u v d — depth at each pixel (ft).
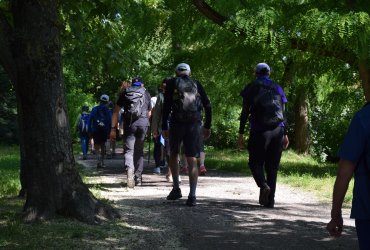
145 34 47.47
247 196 33.01
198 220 24.14
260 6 41.78
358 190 10.60
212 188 37.01
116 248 18.67
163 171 48.93
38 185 22.20
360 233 10.59
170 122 28.45
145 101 36.50
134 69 39.06
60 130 22.40
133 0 39.37
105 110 52.16
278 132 27.66
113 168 52.11
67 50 40.91
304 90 65.05
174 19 48.03
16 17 22.45
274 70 59.88
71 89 107.86
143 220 23.47
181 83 28.22
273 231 22.34
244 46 46.70
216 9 46.96
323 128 77.66
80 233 19.83
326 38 38.78
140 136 36.50
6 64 22.57
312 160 71.20
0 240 18.62
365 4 41.68
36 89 22.08
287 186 39.04
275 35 40.78
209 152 79.36
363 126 10.50
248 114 28.09
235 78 58.80
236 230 22.33
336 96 58.59
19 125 27.96
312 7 42.68
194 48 55.62
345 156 10.54
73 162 22.80
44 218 21.85
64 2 31.22
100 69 41.57
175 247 19.30
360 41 37.91
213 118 74.79
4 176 40.91
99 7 31.22
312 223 24.25
